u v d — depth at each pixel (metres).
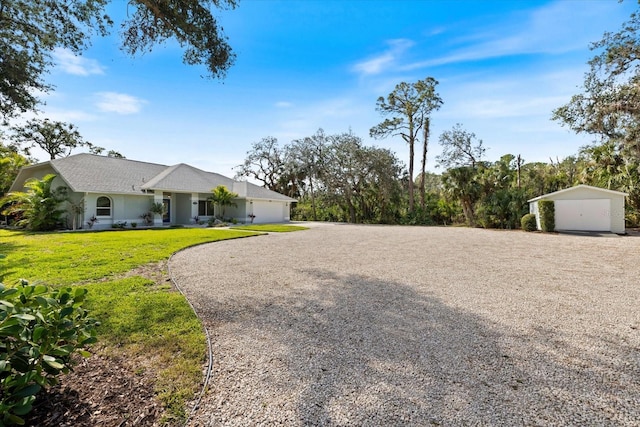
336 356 2.67
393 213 27.64
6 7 6.73
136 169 19.58
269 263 6.87
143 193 17.08
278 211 25.45
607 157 17.53
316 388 2.18
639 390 2.16
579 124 12.29
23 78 7.74
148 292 4.50
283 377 2.33
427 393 2.12
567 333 3.15
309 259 7.40
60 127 28.38
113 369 2.42
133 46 5.79
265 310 3.86
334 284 5.10
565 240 11.75
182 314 3.59
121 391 2.13
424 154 27.31
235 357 2.65
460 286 4.97
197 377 2.32
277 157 33.72
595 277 5.57
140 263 6.58
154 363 2.53
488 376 2.34
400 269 6.27
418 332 3.19
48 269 5.84
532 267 6.47
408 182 29.16
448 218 25.17
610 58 10.34
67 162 16.22
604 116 11.12
